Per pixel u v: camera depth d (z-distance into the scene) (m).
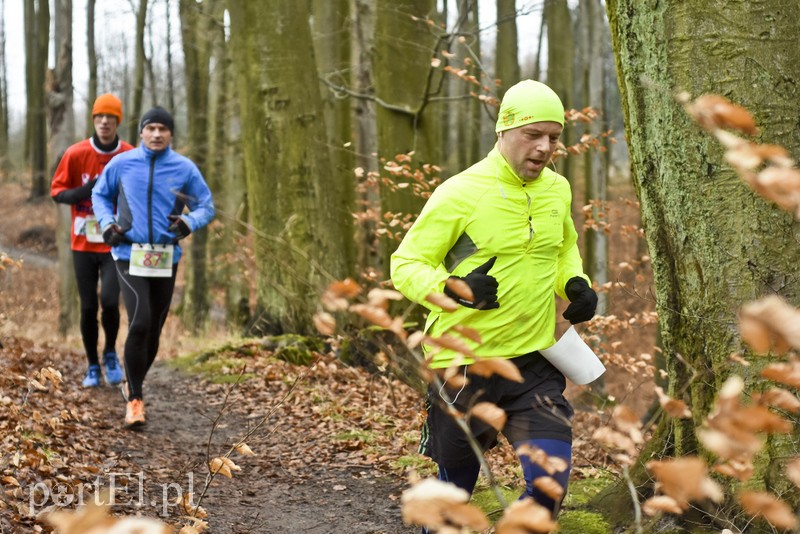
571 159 17.28
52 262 26.34
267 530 4.18
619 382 8.02
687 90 3.31
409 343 2.04
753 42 3.21
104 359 7.21
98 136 6.81
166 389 7.55
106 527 1.21
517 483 4.73
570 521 3.85
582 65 16.86
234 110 17.02
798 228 3.19
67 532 1.20
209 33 17.66
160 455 5.26
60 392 6.31
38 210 31.73
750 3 3.21
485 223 3.07
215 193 18.58
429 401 3.18
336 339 7.40
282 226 9.27
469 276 2.96
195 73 18.59
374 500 4.73
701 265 3.37
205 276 16.66
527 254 3.10
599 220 7.75
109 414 6.14
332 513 4.50
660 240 3.55
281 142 9.41
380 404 6.70
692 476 1.44
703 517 3.34
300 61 9.48
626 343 8.84
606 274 11.63
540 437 2.93
